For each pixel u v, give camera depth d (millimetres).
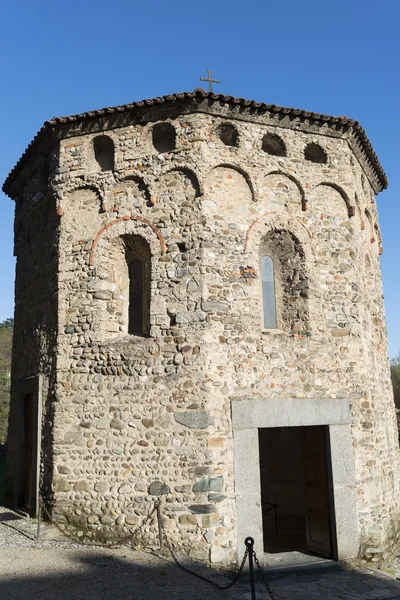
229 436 9195
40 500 9961
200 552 8617
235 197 10234
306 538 10992
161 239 9984
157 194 10195
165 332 9609
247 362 9586
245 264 9992
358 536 9617
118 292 10391
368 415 10367
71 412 9781
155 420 9320
